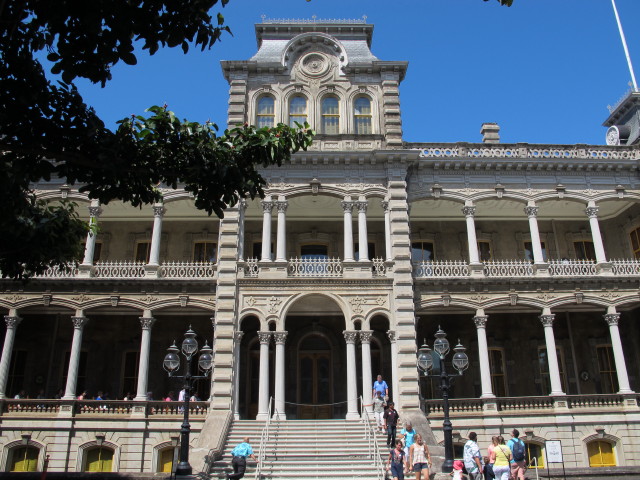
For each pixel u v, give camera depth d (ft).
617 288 101.09
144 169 41.11
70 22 35.47
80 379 104.63
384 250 112.88
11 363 103.96
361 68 110.63
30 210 49.44
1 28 35.55
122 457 88.02
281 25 114.11
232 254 96.63
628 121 123.44
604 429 92.58
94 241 102.12
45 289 96.58
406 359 91.56
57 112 38.17
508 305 99.60
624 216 116.16
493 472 58.18
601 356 109.50
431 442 81.66
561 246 117.08
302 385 105.19
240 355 104.27
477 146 108.47
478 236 115.96
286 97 109.09
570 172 108.06
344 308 94.63
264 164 43.50
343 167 103.04
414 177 105.60
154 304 96.84
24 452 88.99
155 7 36.04
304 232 113.39
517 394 106.52
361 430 83.92
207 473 69.21
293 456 75.82
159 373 105.60
